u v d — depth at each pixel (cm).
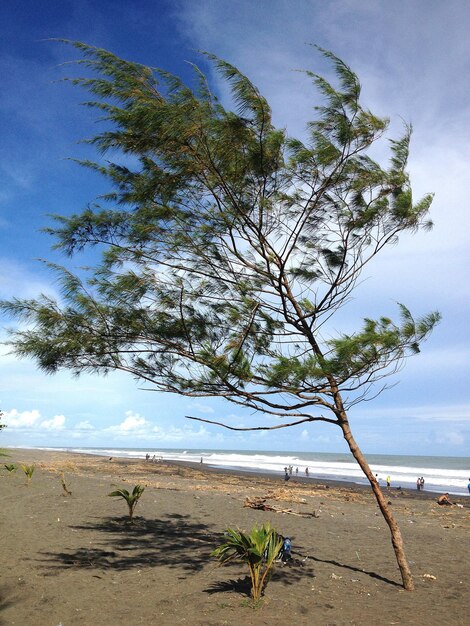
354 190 666
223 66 566
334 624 530
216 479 3016
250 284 686
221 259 684
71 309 625
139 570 707
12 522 971
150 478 2612
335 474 4716
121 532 959
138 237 654
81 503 1247
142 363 661
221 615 536
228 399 657
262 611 556
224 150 602
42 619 506
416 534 1216
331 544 1005
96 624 498
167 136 569
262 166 623
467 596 671
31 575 643
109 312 627
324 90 610
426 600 643
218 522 1161
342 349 564
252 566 612
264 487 2566
